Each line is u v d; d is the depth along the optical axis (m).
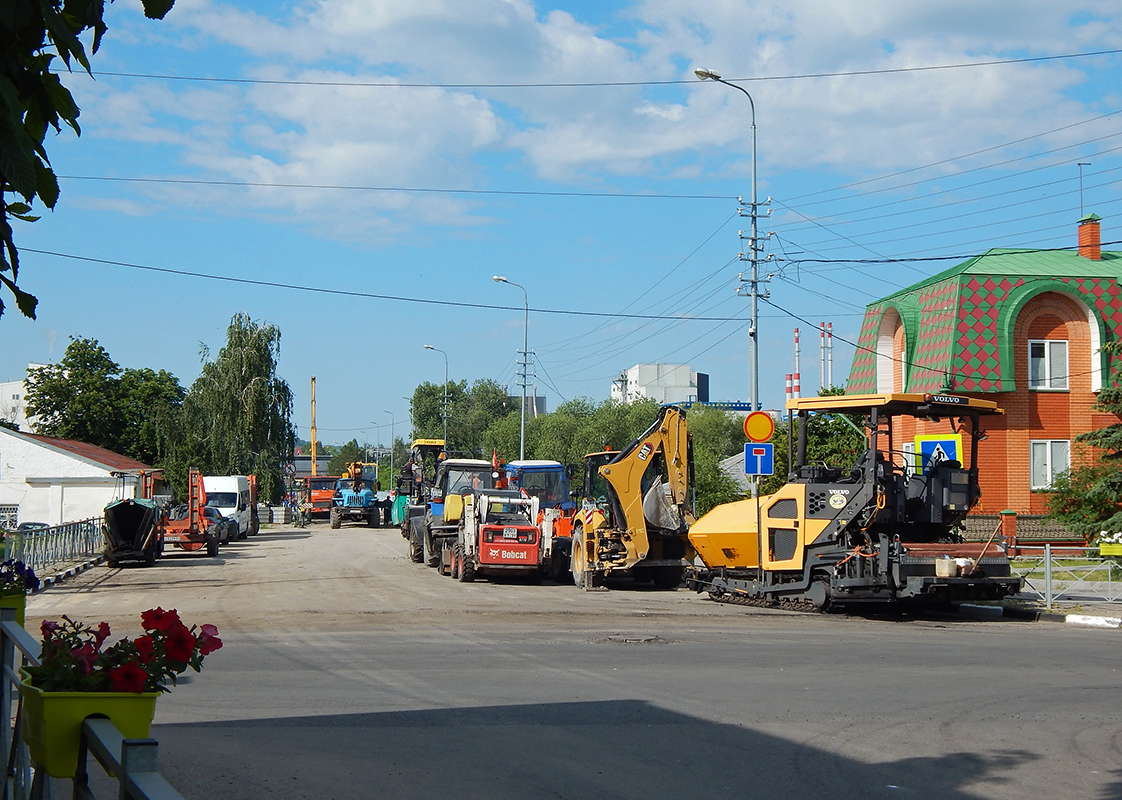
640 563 22.92
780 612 18.22
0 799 5.38
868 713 9.23
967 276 31.30
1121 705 9.66
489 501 25.73
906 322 33.50
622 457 23.20
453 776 6.98
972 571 16.48
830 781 7.00
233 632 15.15
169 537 34.91
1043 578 21.84
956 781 7.05
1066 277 31.33
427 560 30.58
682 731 8.45
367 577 27.00
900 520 17.28
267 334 59.03
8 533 23.48
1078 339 31.58
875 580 16.70
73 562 30.61
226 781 6.77
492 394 100.88
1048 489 29.08
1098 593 20.02
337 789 6.62
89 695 4.08
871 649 13.28
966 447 18.16
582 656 12.62
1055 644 13.88
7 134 3.20
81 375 69.25
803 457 18.97
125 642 4.39
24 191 3.23
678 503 23.31
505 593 22.41
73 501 49.84
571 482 37.41
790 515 18.47
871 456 17.44
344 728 8.47
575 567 24.47
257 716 8.95
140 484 44.44
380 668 11.64
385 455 155.25
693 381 109.44
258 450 58.06
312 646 13.54
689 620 16.83
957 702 9.76
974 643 13.95
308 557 35.81
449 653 12.88
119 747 3.44
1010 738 8.31
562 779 6.95
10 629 5.33
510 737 8.18
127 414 69.94
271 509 70.75
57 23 3.33
